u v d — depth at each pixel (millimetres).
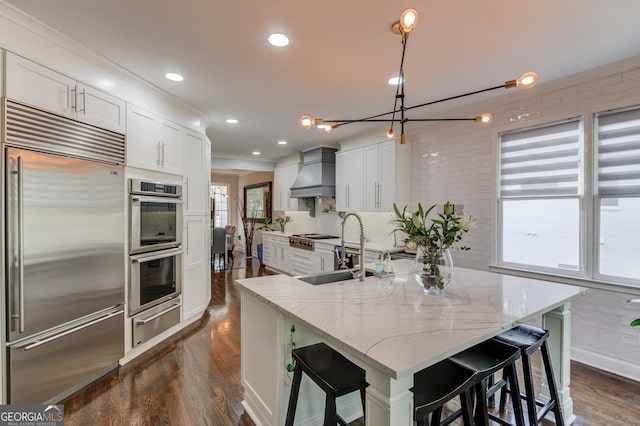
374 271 2570
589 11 1849
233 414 2090
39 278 2018
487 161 3486
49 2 1771
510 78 2812
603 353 2674
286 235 6543
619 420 2053
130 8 1828
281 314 1789
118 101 2643
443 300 1801
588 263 2760
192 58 2445
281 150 6281
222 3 1784
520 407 1683
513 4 1785
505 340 1789
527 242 3199
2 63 1842
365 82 2898
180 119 3482
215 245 6980
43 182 2035
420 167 4242
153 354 2932
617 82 2574
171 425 1972
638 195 2488
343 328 1369
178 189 3375
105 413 2072
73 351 2250
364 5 1798
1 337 1856
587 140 2742
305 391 1869
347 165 5152
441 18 1913
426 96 3236
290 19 1939
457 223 1877
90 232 2363
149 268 2988
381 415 1107
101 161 2477
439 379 1434
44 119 2059
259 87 3029
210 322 3787
